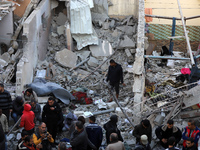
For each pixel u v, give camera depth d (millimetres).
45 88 10438
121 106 10508
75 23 13812
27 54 10961
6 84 11320
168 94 10148
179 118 9070
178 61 13367
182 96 9180
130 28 14766
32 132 7879
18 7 12750
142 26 11695
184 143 7043
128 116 9695
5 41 12531
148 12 15086
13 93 10516
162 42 14945
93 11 15227
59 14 15008
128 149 8000
